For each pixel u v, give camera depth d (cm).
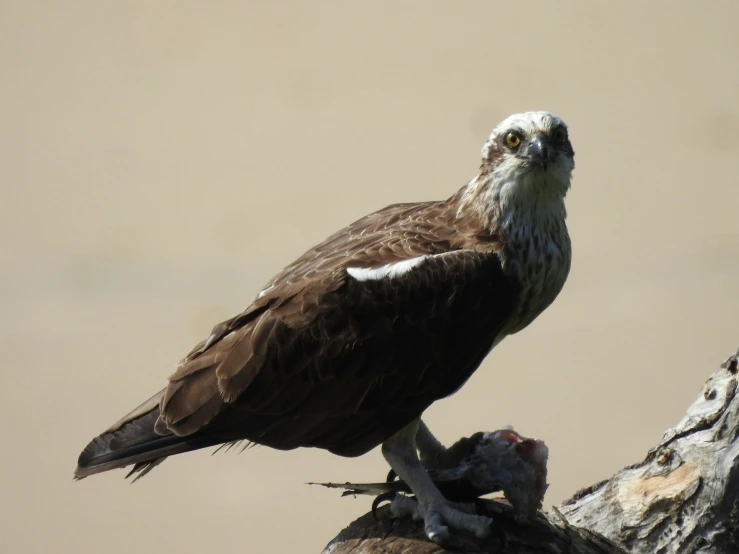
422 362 757
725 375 730
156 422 752
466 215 809
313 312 747
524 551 697
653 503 726
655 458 743
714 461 713
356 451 769
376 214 850
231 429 752
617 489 746
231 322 767
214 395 746
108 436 757
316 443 767
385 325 750
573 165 828
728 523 709
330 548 725
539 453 716
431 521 704
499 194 795
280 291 762
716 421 723
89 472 745
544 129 800
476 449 725
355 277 753
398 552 700
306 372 747
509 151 800
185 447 746
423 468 736
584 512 752
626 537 732
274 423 755
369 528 727
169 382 761
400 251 778
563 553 698
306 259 801
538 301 816
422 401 763
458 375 770
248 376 745
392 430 757
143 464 759
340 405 754
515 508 712
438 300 758
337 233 833
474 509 717
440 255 773
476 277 769
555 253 809
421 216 823
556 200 810
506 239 791
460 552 696
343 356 746
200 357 761
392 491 735
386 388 755
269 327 750
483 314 770
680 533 719
